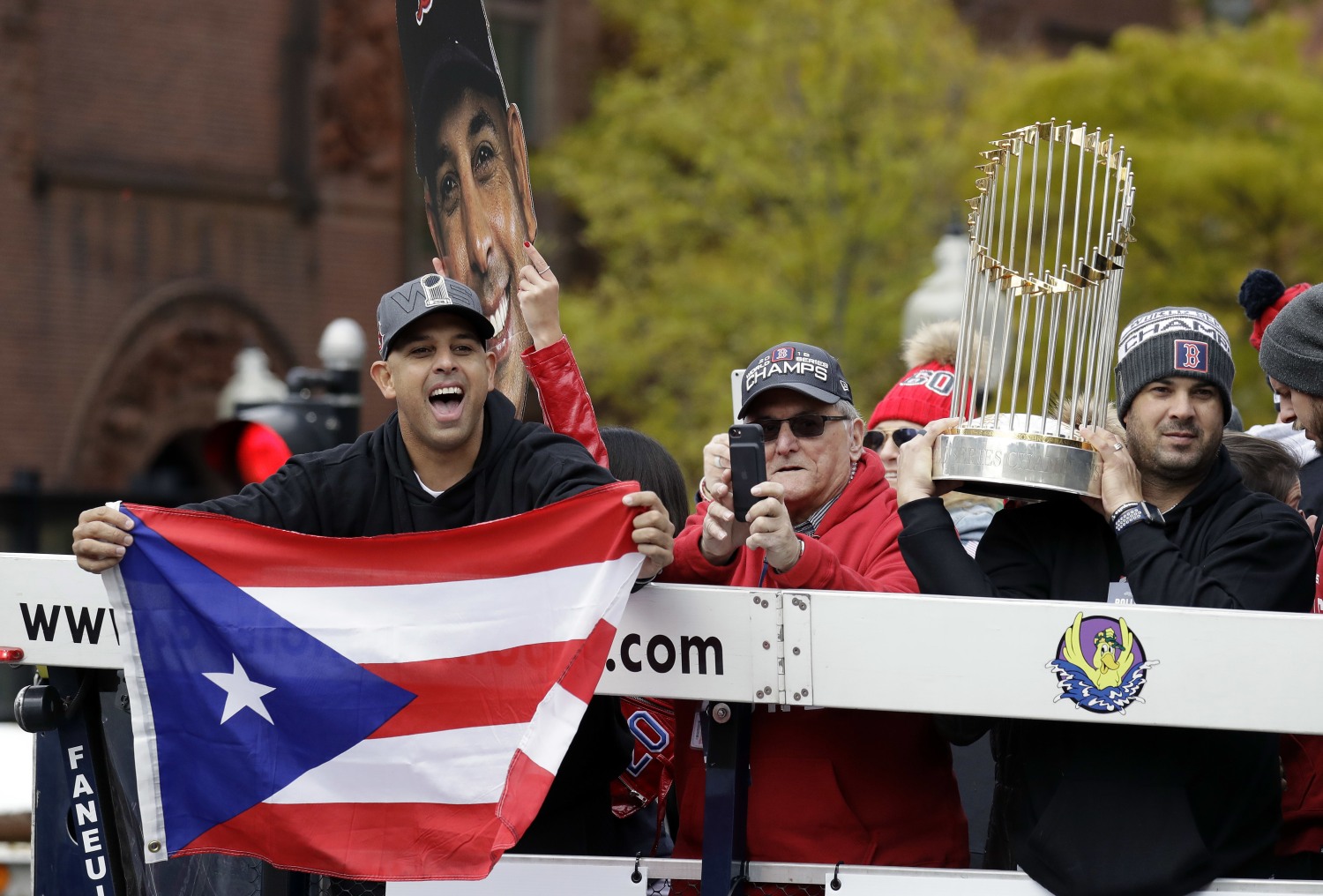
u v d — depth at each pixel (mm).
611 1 75125
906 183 61969
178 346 63375
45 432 60438
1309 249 62094
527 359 15375
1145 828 11617
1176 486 12867
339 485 13312
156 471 66062
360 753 12344
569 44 77875
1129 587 12344
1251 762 11969
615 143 69562
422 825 12172
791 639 11828
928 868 12188
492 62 15242
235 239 64625
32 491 41969
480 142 15578
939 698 11586
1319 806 13742
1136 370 12750
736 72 65188
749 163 62688
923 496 12484
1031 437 12164
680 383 64875
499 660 12211
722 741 12133
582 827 14016
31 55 59719
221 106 64375
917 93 63094
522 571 12227
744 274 63688
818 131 62250
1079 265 12758
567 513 12188
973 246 13164
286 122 65938
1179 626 11312
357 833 12273
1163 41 63844
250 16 64938
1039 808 12039
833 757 12875
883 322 61500
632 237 67875
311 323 66688
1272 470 15492
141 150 62438
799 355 14172
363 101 67938
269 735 12461
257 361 48969
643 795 15625
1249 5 89500
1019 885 11883
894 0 64500
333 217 67250
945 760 13492
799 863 12539
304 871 12555
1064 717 11430
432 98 16359
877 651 11672
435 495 13109
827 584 12055
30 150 59750
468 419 12844
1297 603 12211
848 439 14352
